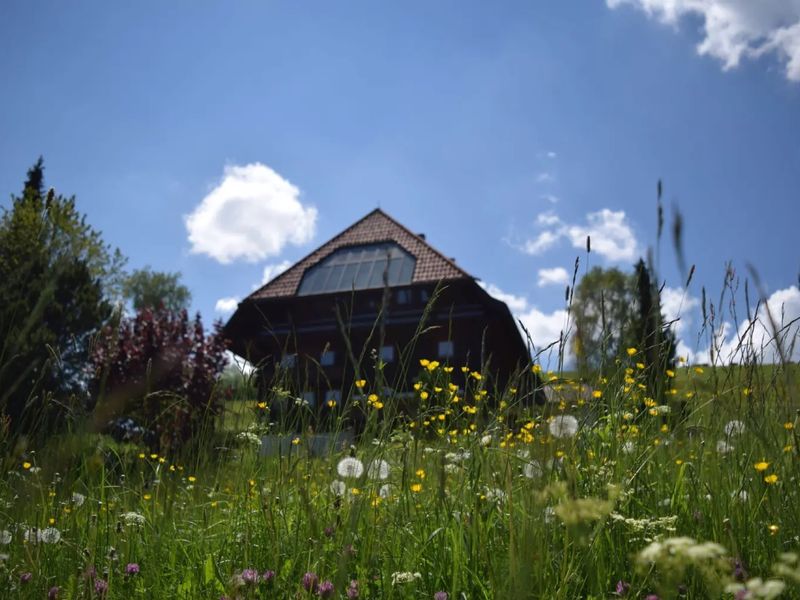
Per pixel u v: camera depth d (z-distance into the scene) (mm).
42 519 2715
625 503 2371
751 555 2225
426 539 2488
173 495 3158
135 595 2449
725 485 2645
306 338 28609
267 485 2982
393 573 2311
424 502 2799
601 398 2635
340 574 1725
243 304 29531
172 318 14148
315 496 2830
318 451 3096
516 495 2525
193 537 2936
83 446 2855
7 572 2410
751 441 2625
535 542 1856
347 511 2625
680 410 2898
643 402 3061
